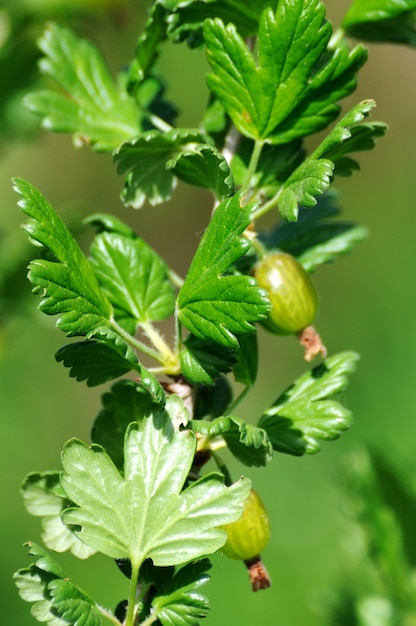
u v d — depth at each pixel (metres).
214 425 0.43
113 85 0.52
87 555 0.45
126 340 0.45
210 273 0.44
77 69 0.52
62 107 0.52
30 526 1.13
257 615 1.03
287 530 1.13
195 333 0.44
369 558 0.57
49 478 0.45
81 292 0.44
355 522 0.56
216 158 0.45
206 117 0.49
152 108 0.52
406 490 0.56
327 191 0.51
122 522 0.44
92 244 0.48
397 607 0.56
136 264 0.48
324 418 0.46
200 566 0.43
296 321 0.47
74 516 0.43
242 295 0.43
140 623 0.44
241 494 0.44
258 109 0.47
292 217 0.44
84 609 0.43
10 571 1.10
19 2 0.70
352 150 0.46
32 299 0.69
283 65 0.46
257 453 0.45
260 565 0.46
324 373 0.47
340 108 0.47
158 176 0.48
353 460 0.56
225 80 0.47
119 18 0.74
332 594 0.58
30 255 0.67
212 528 0.43
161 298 0.48
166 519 0.44
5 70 0.69
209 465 1.14
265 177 0.48
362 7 0.49
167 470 0.44
